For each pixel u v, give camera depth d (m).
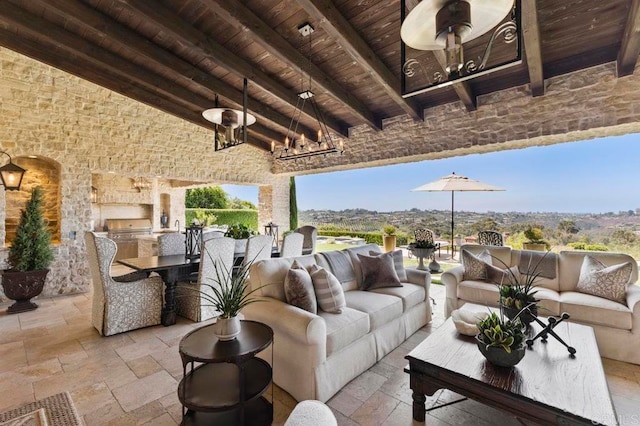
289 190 8.58
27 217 4.11
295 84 4.42
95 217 7.68
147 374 2.46
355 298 2.92
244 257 4.02
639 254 5.77
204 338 1.89
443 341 2.12
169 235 4.49
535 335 2.20
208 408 1.63
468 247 4.11
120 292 3.29
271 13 3.00
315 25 3.16
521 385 1.60
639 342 2.57
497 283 3.53
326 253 3.33
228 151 7.05
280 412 2.00
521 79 3.99
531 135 3.97
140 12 2.80
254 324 2.14
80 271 4.92
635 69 3.31
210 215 11.46
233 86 4.52
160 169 5.87
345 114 5.53
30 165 4.82
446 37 1.44
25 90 4.41
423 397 1.90
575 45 3.31
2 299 4.30
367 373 2.48
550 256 3.60
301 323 2.05
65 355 2.77
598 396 1.50
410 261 7.59
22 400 2.09
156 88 4.33
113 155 5.27
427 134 4.93
